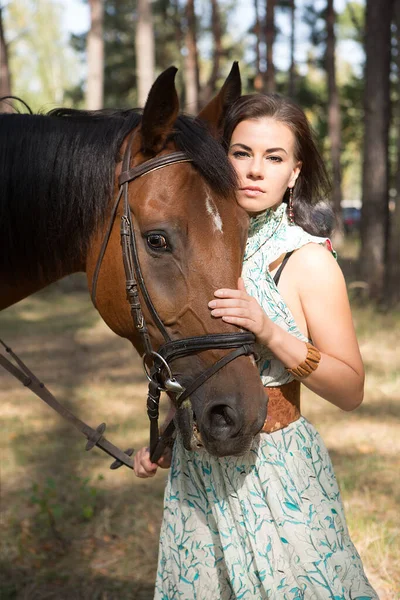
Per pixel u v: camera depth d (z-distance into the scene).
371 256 9.93
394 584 2.87
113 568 3.18
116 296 1.88
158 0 26.67
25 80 28.70
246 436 1.60
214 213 1.73
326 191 1.97
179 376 1.74
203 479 1.83
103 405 5.78
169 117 1.80
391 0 9.92
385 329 8.16
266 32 18.52
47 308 11.34
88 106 13.59
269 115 1.83
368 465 4.17
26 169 2.02
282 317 1.79
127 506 3.78
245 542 1.80
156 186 1.78
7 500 3.89
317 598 1.70
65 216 1.99
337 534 1.80
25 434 5.08
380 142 9.97
